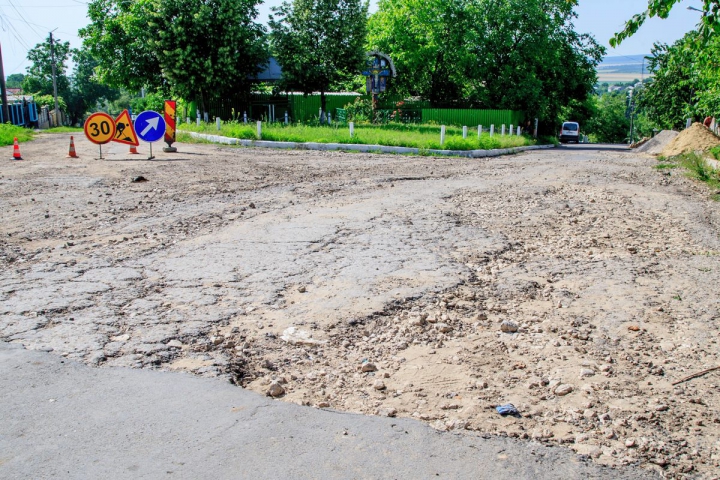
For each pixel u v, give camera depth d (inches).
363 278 244.4
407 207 411.8
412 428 134.7
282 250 287.3
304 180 543.2
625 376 164.7
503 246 308.0
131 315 199.9
